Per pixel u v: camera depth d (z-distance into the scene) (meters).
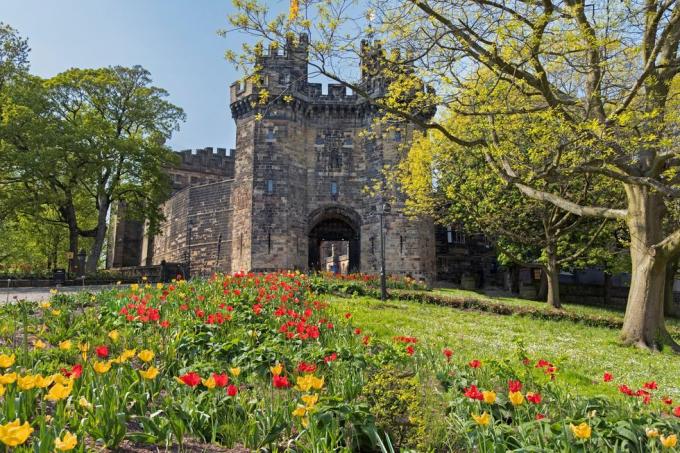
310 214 40.22
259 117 14.13
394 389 5.37
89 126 39.06
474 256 47.94
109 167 40.41
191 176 62.72
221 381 4.84
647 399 6.30
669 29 12.38
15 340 8.02
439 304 22.41
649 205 16.73
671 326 24.83
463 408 5.48
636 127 13.98
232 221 40.94
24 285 33.59
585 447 4.55
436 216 32.22
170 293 12.82
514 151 17.59
